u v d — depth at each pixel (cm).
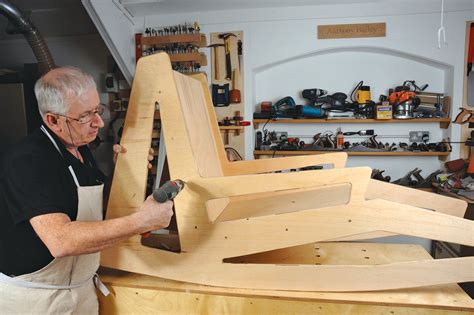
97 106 110
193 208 125
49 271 110
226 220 127
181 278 129
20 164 100
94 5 249
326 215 120
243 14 296
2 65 353
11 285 108
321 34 291
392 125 310
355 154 295
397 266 118
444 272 117
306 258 145
